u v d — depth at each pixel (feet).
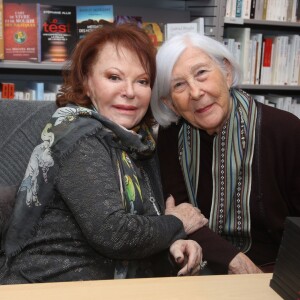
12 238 3.72
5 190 4.14
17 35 8.13
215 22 9.07
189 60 4.50
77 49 4.18
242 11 9.43
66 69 4.36
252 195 4.68
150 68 4.20
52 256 3.67
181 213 4.49
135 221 3.54
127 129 4.17
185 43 4.56
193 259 3.90
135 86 4.09
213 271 4.34
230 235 4.86
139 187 4.05
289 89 10.50
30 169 3.77
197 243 4.19
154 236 3.64
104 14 8.43
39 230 3.71
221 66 4.70
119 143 3.99
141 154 4.24
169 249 3.93
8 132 4.55
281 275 2.85
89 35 4.13
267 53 10.04
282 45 10.11
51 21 8.29
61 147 3.56
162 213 4.44
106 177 3.53
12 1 9.45
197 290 2.87
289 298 2.75
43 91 8.67
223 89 4.64
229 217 4.81
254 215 4.71
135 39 4.05
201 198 5.01
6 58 8.13
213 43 4.64
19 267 3.67
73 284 2.88
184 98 4.64
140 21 8.96
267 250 4.87
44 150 3.67
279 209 4.71
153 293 2.81
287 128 4.63
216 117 4.65
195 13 10.00
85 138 3.61
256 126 4.68
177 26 8.75
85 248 3.70
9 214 4.00
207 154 4.96
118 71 3.98
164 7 10.58
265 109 4.82
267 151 4.63
